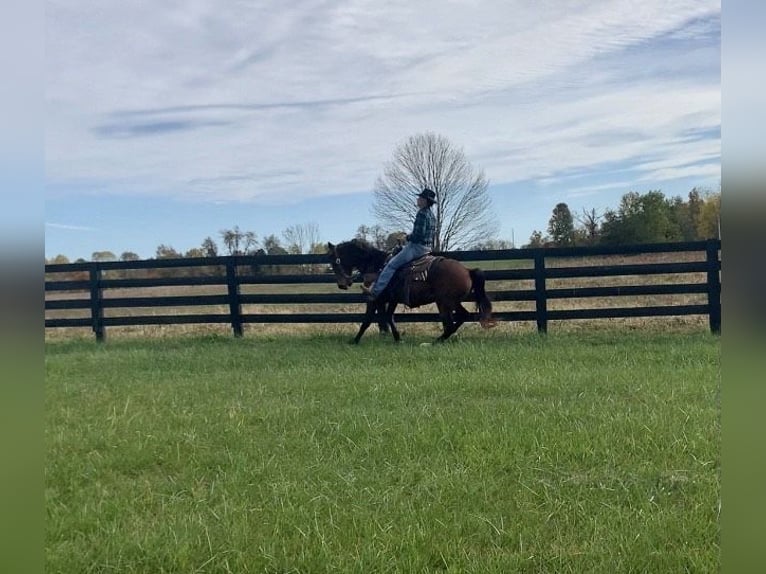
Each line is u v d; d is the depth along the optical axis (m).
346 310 14.96
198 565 3.19
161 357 9.16
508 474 4.20
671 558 3.09
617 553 3.16
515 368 7.32
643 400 5.79
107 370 8.23
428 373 7.14
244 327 12.93
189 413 5.77
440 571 3.12
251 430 5.30
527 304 14.64
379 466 4.41
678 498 3.78
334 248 10.49
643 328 10.80
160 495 4.02
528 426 5.00
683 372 6.77
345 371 7.46
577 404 5.64
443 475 4.12
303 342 10.47
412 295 9.77
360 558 3.14
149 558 3.23
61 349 10.75
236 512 3.70
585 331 10.56
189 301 11.65
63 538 3.44
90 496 4.00
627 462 4.30
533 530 3.42
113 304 11.84
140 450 4.79
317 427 5.25
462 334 10.77
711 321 9.98
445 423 5.14
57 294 14.84
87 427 5.37
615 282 15.74
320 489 4.01
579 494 3.81
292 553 3.27
